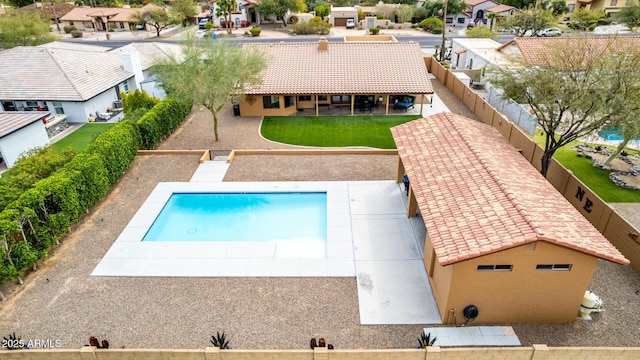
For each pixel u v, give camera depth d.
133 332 13.41
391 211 19.83
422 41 63.53
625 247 16.28
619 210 19.92
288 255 17.50
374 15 79.12
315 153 25.86
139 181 23.17
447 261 11.91
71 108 33.16
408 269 16.09
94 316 14.07
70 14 76.38
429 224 13.93
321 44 35.75
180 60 30.06
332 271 16.06
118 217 19.83
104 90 35.25
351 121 32.28
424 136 20.00
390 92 32.34
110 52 41.44
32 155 22.11
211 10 79.75
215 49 26.62
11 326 13.72
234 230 19.50
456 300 13.06
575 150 26.27
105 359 12.11
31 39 46.97
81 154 20.58
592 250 11.84
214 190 22.00
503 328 13.28
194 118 33.56
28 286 15.49
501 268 12.52
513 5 76.12
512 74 22.08
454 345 12.63
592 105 18.22
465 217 13.64
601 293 14.78
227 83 25.97
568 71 19.73
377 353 11.70
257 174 23.67
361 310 14.15
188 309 14.30
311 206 21.23
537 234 11.78
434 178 16.42
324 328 13.45
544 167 20.88
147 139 26.61
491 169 15.68
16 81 33.66
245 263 16.62
